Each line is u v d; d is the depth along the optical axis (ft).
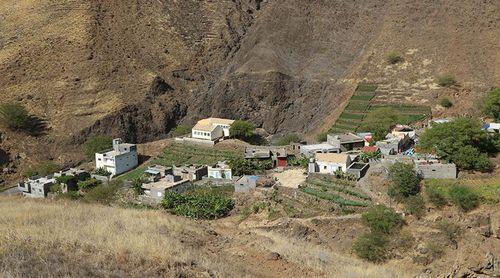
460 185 184.96
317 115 391.04
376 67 391.65
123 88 416.05
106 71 420.77
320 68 431.84
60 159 353.92
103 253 77.77
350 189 203.41
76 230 93.20
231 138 329.31
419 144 233.96
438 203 178.81
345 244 168.04
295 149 277.03
